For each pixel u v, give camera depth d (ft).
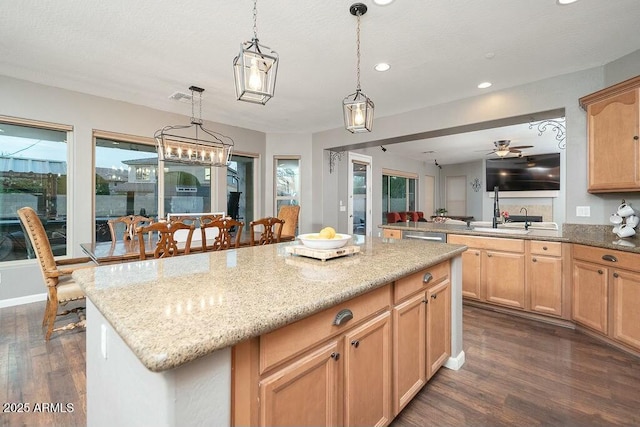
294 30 8.05
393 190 28.25
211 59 9.72
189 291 3.64
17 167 11.62
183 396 2.40
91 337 4.07
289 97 13.03
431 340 6.21
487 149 24.72
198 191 16.72
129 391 2.94
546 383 6.48
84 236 12.62
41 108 11.67
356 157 22.50
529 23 7.69
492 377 6.72
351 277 4.33
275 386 3.12
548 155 26.78
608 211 9.50
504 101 11.73
